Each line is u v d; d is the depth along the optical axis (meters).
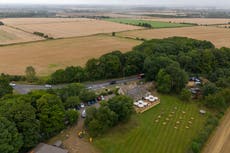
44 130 76.50
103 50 192.25
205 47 171.75
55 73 125.62
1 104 76.50
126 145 77.38
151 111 98.44
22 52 183.75
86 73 126.56
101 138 79.56
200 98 109.44
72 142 77.12
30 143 70.56
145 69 130.88
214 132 85.94
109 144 77.12
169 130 86.25
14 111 70.88
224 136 83.94
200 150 75.81
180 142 80.00
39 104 78.19
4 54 177.50
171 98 110.62
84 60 165.38
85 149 74.38
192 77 132.00
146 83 125.19
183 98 108.31
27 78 125.94
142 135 82.69
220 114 97.31
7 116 69.38
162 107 102.19
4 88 97.88
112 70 131.75
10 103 75.31
